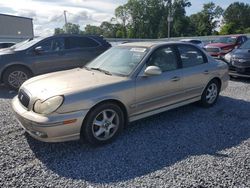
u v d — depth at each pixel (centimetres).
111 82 393
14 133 423
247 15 8519
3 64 711
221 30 6969
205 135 423
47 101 344
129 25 7869
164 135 421
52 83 390
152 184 294
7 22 3947
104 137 387
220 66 567
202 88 530
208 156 355
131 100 407
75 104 349
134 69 422
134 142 397
